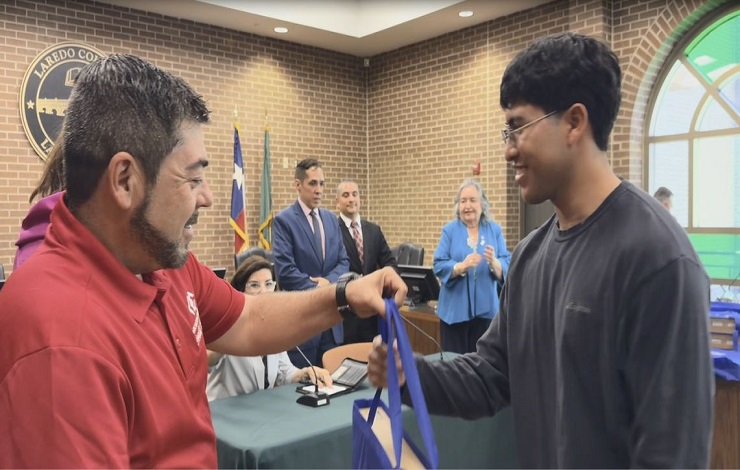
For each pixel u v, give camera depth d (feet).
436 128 20.99
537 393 3.16
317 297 3.60
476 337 11.50
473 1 17.49
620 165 16.35
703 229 15.49
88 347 2.18
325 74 22.22
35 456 2.02
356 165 23.29
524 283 3.35
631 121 16.11
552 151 2.88
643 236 2.66
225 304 3.58
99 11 16.98
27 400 2.06
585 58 2.81
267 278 7.89
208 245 19.17
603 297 2.73
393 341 2.98
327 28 19.83
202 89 19.10
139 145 2.42
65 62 16.42
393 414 2.62
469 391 3.50
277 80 20.86
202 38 19.01
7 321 2.19
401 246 18.17
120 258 2.59
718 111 15.06
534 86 2.87
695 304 2.48
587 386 2.80
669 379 2.46
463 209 11.62
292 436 5.33
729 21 14.70
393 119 22.62
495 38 19.03
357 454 2.82
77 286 2.32
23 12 15.72
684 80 15.69
